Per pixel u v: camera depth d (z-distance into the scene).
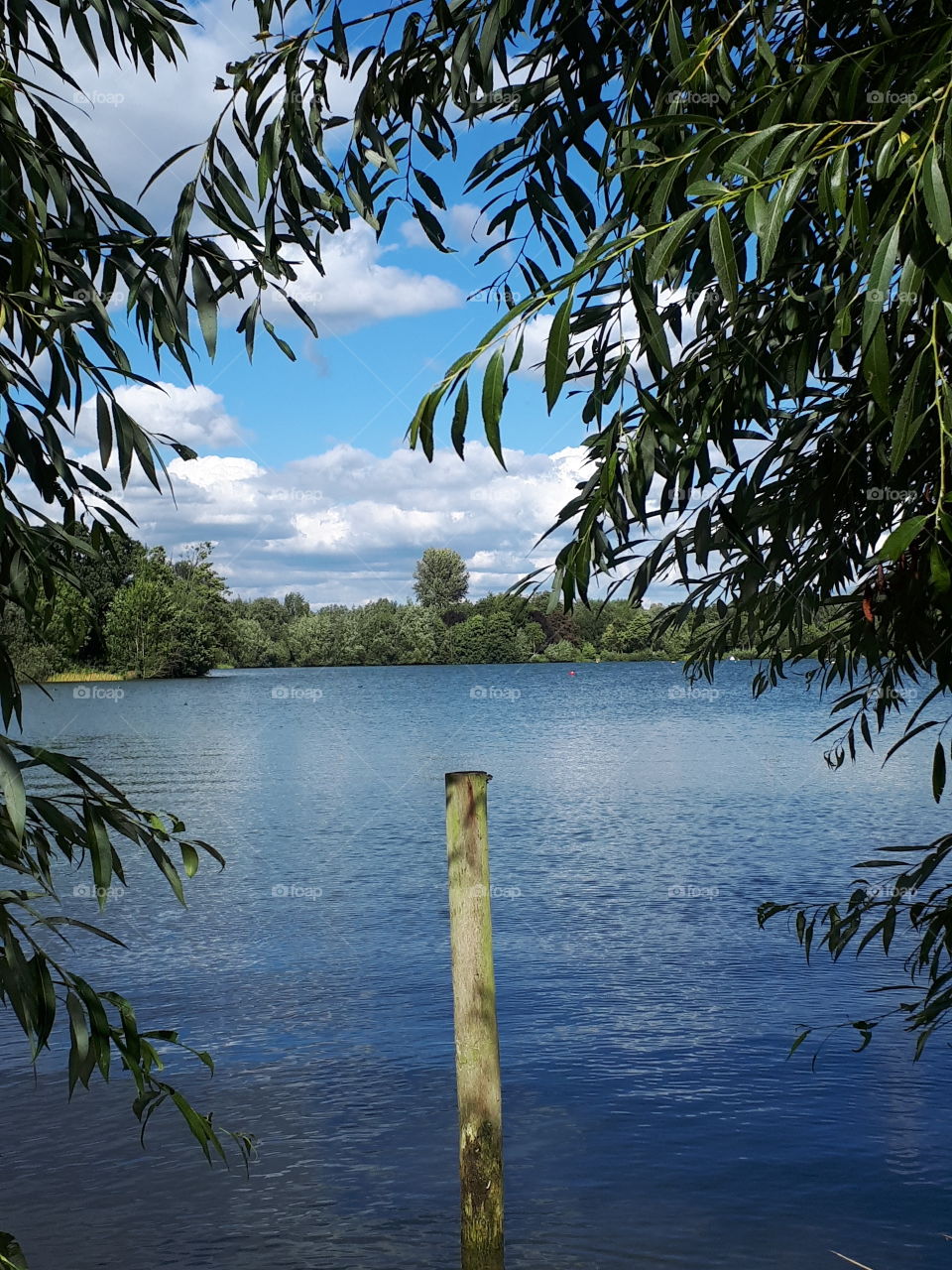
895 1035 7.59
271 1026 8.19
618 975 9.38
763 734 34.78
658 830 17.38
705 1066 7.12
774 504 2.80
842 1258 4.65
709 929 11.00
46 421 2.33
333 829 18.11
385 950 10.49
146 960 10.12
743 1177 5.51
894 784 22.50
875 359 1.53
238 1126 6.32
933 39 1.84
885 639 3.18
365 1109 6.56
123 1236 5.02
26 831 2.45
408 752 30.70
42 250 2.17
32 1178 5.65
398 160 3.00
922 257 1.51
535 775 25.14
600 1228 5.01
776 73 2.13
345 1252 4.88
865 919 10.85
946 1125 6.06
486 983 3.95
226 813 19.94
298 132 2.87
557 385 1.60
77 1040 2.31
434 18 2.73
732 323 2.53
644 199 1.88
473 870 3.94
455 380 1.67
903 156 1.49
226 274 2.74
